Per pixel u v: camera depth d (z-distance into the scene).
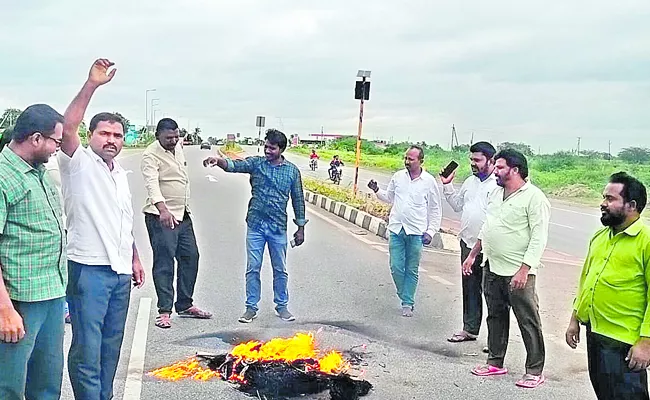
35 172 4.00
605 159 37.84
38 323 4.02
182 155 7.42
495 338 6.06
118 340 4.86
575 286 10.27
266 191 7.48
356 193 19.73
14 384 3.97
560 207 24.56
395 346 6.84
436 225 8.05
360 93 18.78
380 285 9.66
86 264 4.62
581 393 5.68
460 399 5.47
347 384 5.65
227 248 12.12
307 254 12.00
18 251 3.92
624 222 4.34
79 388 4.64
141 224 14.62
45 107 4.01
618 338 4.32
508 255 5.86
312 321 7.59
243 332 7.03
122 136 4.78
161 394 5.29
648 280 4.24
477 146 7.08
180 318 7.49
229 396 5.29
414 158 7.93
